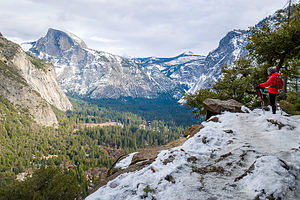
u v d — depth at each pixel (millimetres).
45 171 8305
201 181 5289
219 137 7941
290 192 4145
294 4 16281
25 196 7309
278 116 8617
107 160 99062
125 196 5516
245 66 21547
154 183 5594
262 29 17406
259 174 4723
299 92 13578
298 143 6316
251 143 7051
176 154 6906
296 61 18016
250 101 20922
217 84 23656
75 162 100688
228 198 4449
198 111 25234
